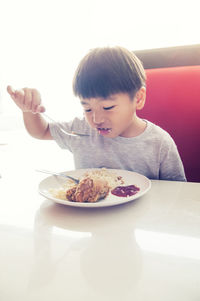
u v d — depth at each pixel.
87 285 0.27
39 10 1.92
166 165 0.70
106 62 0.58
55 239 0.36
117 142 0.72
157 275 0.29
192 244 0.34
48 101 2.06
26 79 2.11
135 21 1.60
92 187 0.47
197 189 0.50
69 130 0.79
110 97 0.56
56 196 0.48
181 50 0.82
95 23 1.74
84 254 0.33
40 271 0.30
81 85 0.57
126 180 0.55
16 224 0.40
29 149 1.79
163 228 0.38
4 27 2.03
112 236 0.36
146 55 0.86
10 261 0.32
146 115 0.87
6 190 0.53
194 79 0.81
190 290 0.26
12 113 2.38
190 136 0.83
